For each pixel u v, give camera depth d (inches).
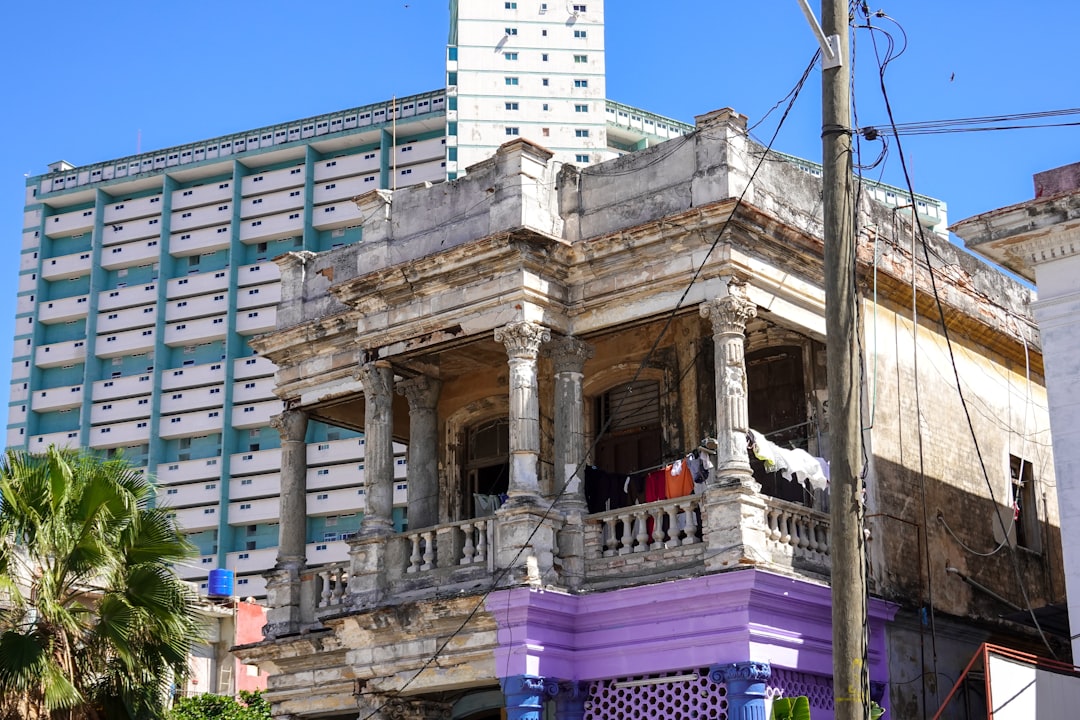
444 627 913.5
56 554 892.0
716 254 886.4
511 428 916.6
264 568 2812.5
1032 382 1165.1
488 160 973.2
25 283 3184.1
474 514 1100.5
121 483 946.1
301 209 2970.0
